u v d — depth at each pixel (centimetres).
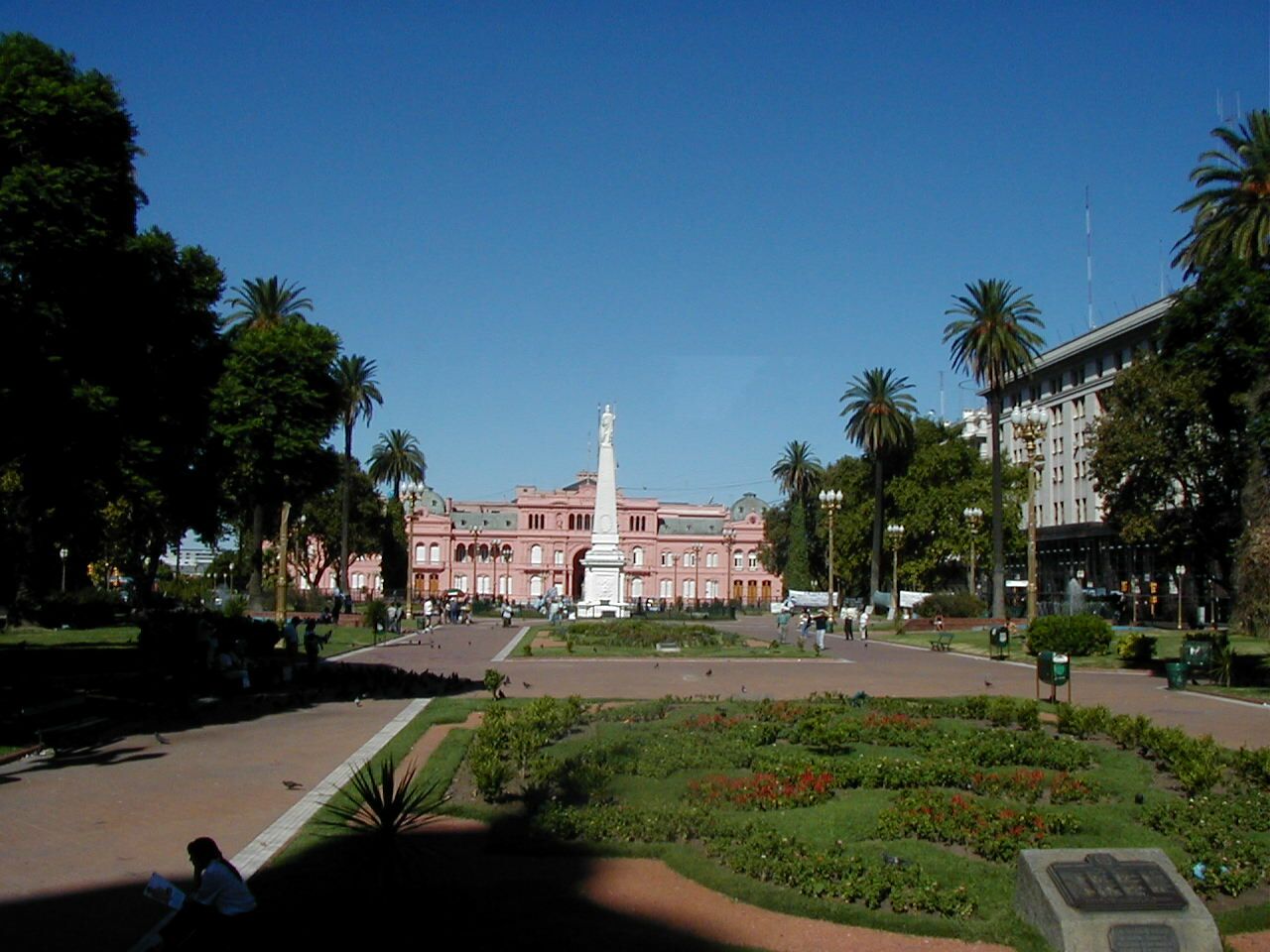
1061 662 2589
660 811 1266
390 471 10781
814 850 1127
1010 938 888
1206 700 2850
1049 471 9400
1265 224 4022
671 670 3678
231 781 1513
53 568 5297
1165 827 1266
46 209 2052
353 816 1026
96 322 2238
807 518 10669
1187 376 4466
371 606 5888
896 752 1816
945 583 9181
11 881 1043
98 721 2020
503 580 14488
